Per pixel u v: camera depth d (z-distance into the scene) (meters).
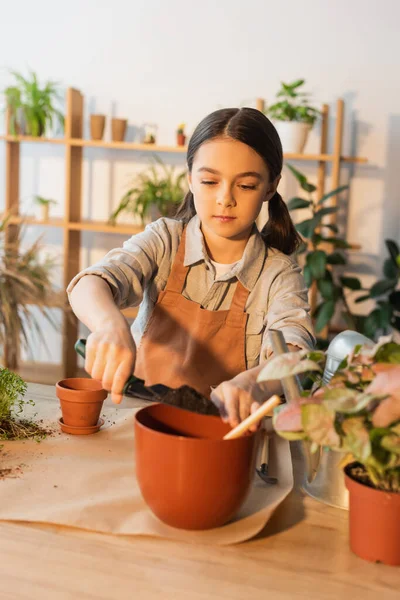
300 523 0.92
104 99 3.96
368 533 0.82
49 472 1.02
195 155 1.31
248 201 1.29
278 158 1.33
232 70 3.80
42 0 3.96
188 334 1.47
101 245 4.07
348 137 3.73
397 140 3.70
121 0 3.87
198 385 1.45
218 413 0.94
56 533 0.85
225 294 1.50
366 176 3.75
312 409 0.73
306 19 3.69
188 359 1.46
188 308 1.48
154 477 0.85
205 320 1.47
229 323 1.47
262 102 3.54
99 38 3.93
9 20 4.02
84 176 4.04
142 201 3.62
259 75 3.78
